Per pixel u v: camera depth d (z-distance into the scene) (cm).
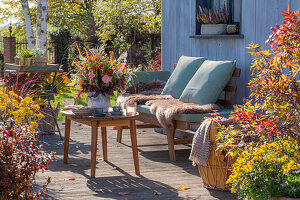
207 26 621
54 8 2116
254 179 309
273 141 336
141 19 1453
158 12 1514
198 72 569
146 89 664
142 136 672
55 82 660
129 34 1462
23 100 362
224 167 391
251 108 351
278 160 306
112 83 483
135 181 433
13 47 1452
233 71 543
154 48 1457
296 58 309
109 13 1443
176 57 714
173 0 711
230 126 361
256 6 530
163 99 596
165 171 470
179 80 608
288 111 319
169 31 727
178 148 588
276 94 317
